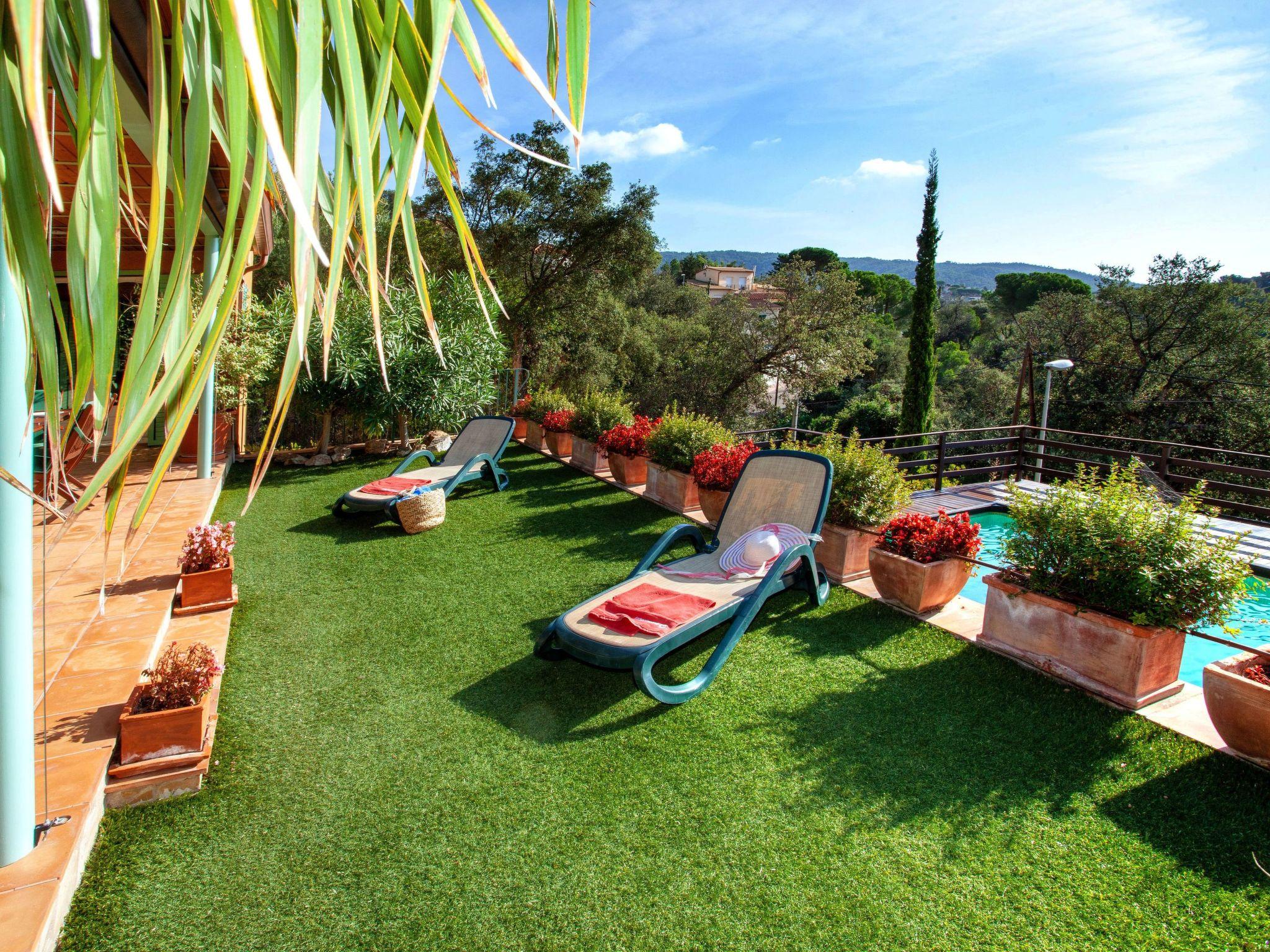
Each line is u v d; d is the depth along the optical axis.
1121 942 2.09
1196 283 17.48
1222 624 3.15
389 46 0.87
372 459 9.93
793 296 24.69
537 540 6.13
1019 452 9.82
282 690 3.63
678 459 6.94
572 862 2.44
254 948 2.10
